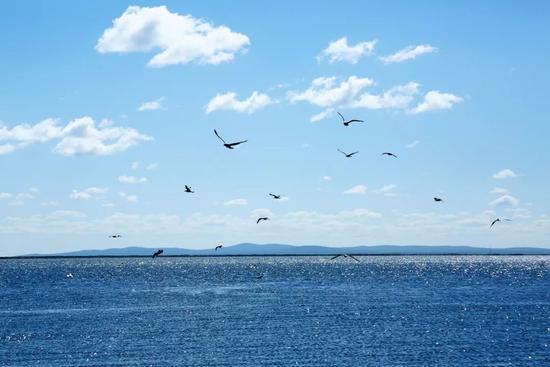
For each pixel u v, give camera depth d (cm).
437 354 8175
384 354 8162
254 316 11931
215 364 7650
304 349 8494
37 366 7650
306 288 19512
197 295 16875
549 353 8244
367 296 16388
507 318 11544
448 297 16038
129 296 16650
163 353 8306
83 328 10456
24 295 17225
